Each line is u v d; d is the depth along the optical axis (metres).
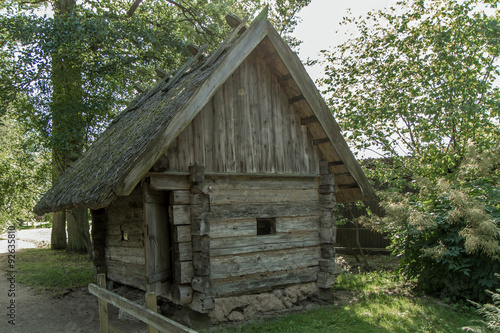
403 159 10.48
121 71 12.87
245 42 5.87
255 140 6.54
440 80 9.82
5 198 13.23
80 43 11.63
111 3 14.88
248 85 6.55
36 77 11.76
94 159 7.27
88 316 6.37
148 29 13.48
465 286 6.74
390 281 8.59
